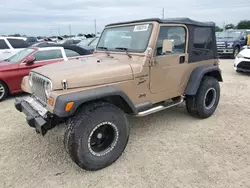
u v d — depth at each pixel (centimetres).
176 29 373
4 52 929
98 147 295
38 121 281
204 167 296
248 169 291
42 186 266
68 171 294
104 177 281
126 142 317
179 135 387
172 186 262
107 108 286
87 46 1008
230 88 695
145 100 354
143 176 280
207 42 443
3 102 599
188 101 437
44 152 339
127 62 337
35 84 323
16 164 309
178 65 388
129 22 372
